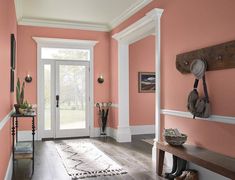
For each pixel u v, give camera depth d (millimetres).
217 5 3012
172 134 3447
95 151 5125
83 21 6480
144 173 3748
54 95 6586
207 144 3186
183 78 3678
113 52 6688
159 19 4289
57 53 6625
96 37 6914
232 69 2791
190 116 3488
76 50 6793
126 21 5812
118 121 6289
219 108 2979
